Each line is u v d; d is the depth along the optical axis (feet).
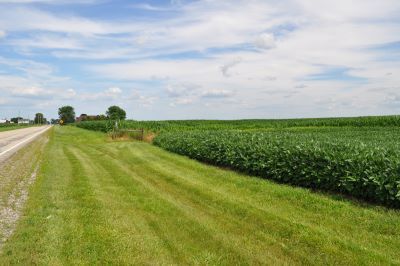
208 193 36.63
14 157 65.26
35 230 24.22
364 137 73.46
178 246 22.58
